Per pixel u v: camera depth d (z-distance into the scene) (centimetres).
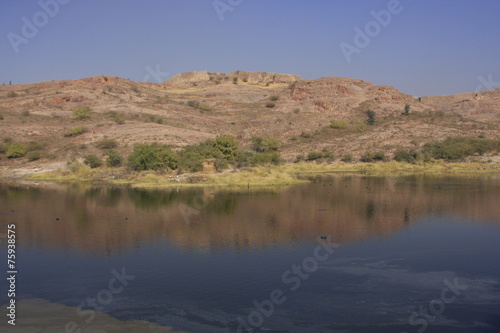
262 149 8031
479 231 2344
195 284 1595
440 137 8212
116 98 11481
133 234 2280
